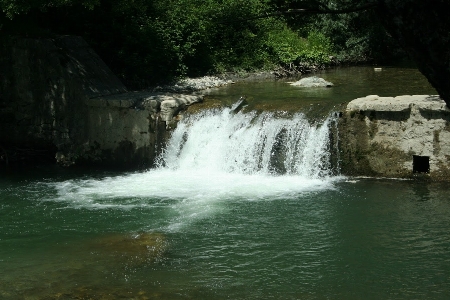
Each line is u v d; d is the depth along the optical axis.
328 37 24.77
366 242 10.12
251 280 8.82
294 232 10.62
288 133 13.88
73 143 15.91
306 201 12.15
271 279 8.85
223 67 21.06
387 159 13.19
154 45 18.69
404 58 24.89
